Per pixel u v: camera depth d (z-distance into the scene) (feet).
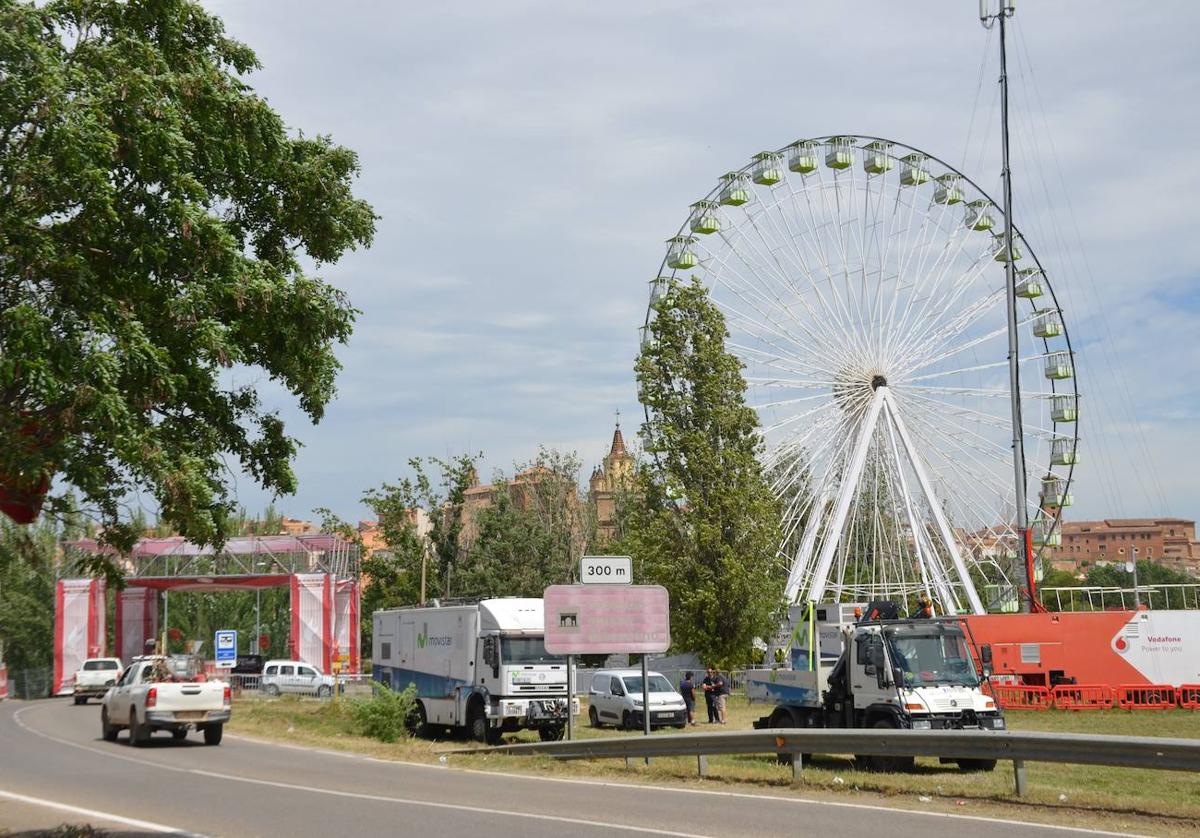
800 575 151.94
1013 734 49.67
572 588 75.05
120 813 50.85
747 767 63.98
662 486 152.46
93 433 33.81
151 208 36.09
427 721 105.50
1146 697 128.47
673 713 112.88
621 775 63.05
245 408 42.96
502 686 94.84
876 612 75.51
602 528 275.80
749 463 150.20
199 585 191.72
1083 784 61.98
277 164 42.60
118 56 35.35
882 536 157.48
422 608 108.78
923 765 73.56
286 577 185.78
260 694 182.50
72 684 196.03
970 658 70.33
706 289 156.15
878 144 166.61
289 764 75.25
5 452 32.14
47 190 33.45
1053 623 131.95
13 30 32.89
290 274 43.21
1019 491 160.35
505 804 50.98
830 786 54.13
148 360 34.30
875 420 155.94
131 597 195.42
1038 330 170.81
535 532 227.20
